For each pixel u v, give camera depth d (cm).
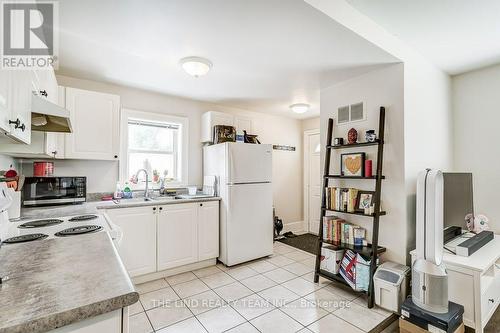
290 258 353
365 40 201
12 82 102
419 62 259
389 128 247
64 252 111
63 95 253
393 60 236
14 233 145
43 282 81
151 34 196
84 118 265
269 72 269
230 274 297
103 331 72
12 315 62
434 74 283
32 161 262
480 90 296
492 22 205
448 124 306
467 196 258
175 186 359
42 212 212
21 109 118
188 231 304
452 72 306
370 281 225
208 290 256
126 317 76
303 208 519
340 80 289
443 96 299
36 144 195
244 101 384
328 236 277
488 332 197
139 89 328
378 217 231
